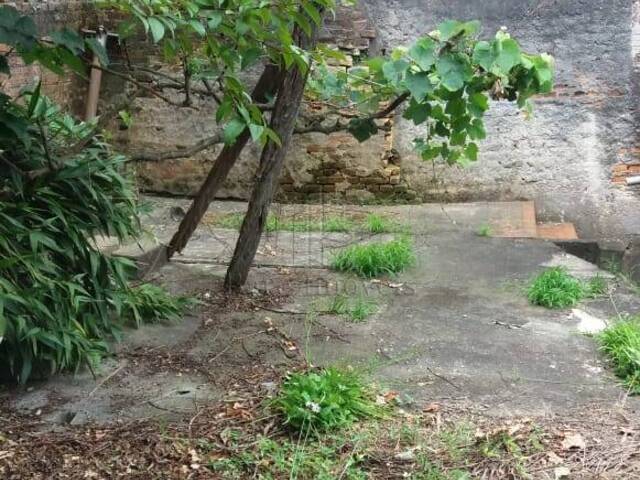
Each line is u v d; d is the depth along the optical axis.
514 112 8.15
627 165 8.11
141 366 4.09
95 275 4.14
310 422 3.31
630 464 3.13
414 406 3.62
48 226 3.85
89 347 3.96
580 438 3.31
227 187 8.53
